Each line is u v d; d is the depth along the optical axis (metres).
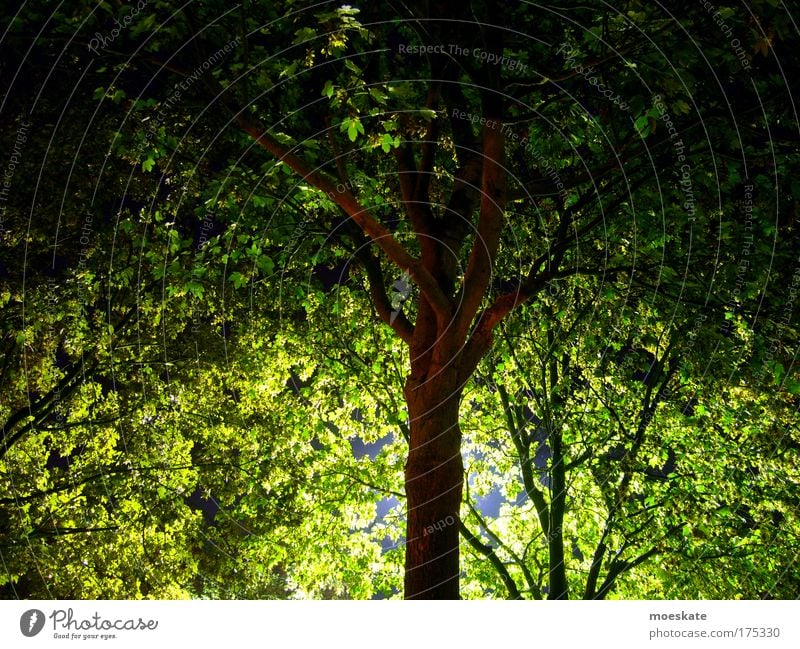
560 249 10.73
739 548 18.16
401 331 9.77
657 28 9.27
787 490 17.47
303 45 9.61
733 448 17.83
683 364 15.88
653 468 19.52
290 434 18.89
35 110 14.50
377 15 10.09
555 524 18.70
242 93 8.30
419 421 8.84
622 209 14.01
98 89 10.80
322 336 18.34
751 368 14.29
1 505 17.80
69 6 9.61
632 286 14.15
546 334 18.88
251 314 17.48
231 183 12.05
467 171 10.23
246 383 19.11
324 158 12.45
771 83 10.39
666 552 18.45
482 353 9.26
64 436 20.08
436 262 9.45
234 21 9.88
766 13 8.38
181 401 19.09
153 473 18.92
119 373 19.19
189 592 18.84
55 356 19.55
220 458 19.22
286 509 18.55
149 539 18.56
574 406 18.84
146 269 17.02
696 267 14.05
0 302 16.80
